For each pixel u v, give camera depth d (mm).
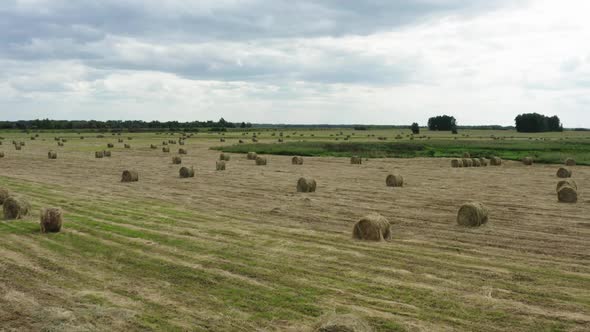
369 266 14141
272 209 23781
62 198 26516
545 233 18812
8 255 14797
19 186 31281
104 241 16703
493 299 11562
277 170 43594
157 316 10375
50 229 17891
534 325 10133
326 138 104250
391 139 99438
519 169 46156
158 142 87938
